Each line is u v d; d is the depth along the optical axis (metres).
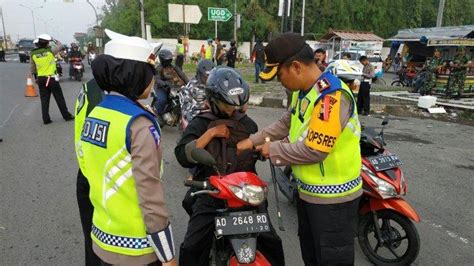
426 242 3.83
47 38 8.16
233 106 2.49
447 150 7.16
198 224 2.47
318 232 2.38
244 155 2.60
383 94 13.49
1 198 4.57
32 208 4.32
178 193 4.82
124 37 1.88
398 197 3.26
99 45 37.62
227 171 2.56
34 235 3.76
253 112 10.38
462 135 8.50
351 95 2.20
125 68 1.78
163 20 40.19
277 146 2.27
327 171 2.30
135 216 1.82
